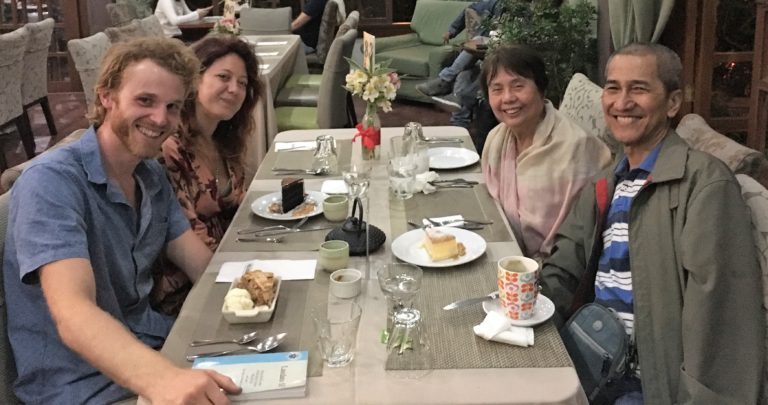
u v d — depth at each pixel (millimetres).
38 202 1426
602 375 1643
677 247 1625
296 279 1712
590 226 1926
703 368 1544
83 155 1537
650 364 1635
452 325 1496
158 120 1548
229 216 2359
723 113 3434
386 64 2814
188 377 1227
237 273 1741
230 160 2344
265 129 3959
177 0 7383
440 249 1777
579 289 1902
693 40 3393
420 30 7258
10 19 7582
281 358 1354
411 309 1459
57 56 7645
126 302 1651
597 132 2768
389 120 6375
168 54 1575
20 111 5180
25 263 1371
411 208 2209
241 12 7145
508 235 1976
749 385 1536
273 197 2252
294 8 8406
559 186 2230
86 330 1283
